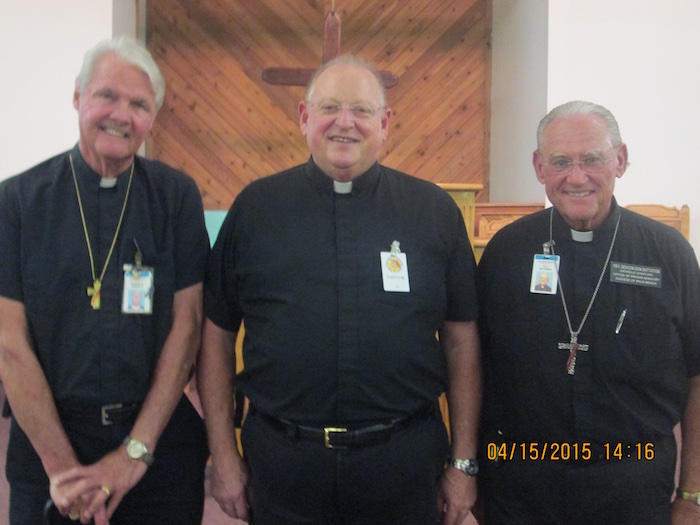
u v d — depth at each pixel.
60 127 3.48
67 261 1.42
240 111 4.27
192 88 4.24
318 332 1.45
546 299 1.59
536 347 1.58
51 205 1.44
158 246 1.52
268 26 4.25
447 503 1.64
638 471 1.53
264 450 1.51
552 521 1.59
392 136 4.35
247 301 1.56
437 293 1.55
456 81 4.37
